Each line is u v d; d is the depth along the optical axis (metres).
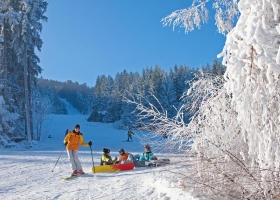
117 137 40.66
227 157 4.01
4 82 27.11
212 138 4.28
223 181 3.97
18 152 18.72
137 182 5.80
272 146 3.37
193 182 4.35
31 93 31.34
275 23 3.56
